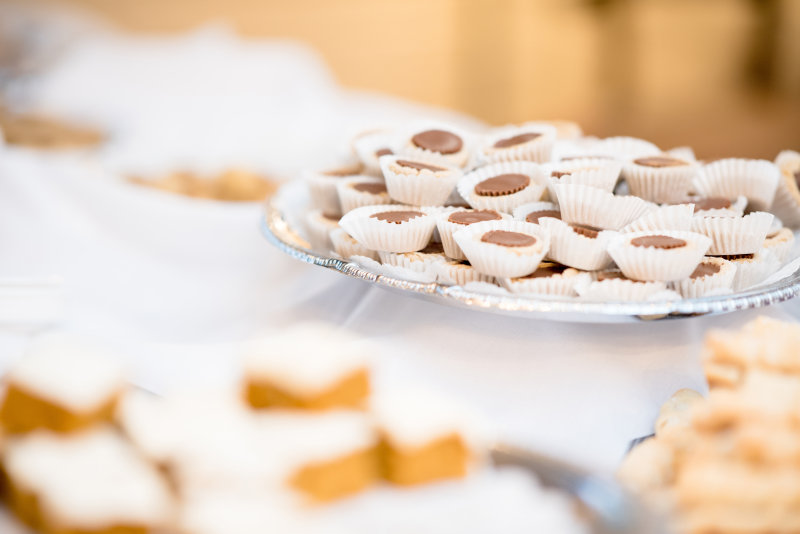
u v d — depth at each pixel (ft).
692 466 2.01
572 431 2.36
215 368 2.50
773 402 2.01
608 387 2.41
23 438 1.94
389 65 8.44
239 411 1.96
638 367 2.43
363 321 2.61
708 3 10.46
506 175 2.71
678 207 2.53
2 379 2.06
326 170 2.95
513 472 1.96
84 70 5.00
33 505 1.88
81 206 3.20
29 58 5.38
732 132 9.53
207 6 7.45
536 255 2.44
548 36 9.30
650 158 2.75
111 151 3.86
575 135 3.09
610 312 2.33
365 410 1.98
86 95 4.68
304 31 7.97
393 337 2.55
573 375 2.43
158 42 5.81
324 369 1.95
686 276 2.45
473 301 2.38
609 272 2.50
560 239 2.48
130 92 4.62
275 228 2.81
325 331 2.03
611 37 9.71
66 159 3.51
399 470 1.91
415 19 8.41
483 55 8.88
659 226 2.54
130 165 3.65
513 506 1.88
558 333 2.47
